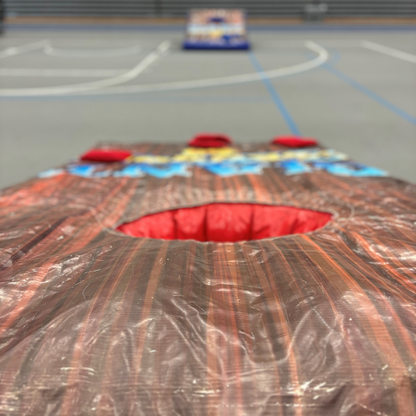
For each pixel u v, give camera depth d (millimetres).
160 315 646
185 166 1814
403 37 10281
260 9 11836
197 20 9102
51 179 1586
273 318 656
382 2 11578
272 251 855
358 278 721
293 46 9047
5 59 7172
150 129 3748
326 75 6094
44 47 8672
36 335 616
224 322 649
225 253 868
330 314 636
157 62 7172
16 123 3836
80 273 789
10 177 2613
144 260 793
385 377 554
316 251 855
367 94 4992
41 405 542
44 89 5250
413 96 4898
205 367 581
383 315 630
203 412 542
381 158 2986
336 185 1487
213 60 7395
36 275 780
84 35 10609
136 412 539
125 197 1393
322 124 3873
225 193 1432
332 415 533
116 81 5770
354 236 953
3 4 11727
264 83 5613
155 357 590
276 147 2258
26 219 1053
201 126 3840
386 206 1229
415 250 871
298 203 1336
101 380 564
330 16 11828
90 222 1118
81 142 3369
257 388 558
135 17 11906
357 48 8648
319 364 574
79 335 613
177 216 1319
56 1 11781
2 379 562
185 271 768
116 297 675
